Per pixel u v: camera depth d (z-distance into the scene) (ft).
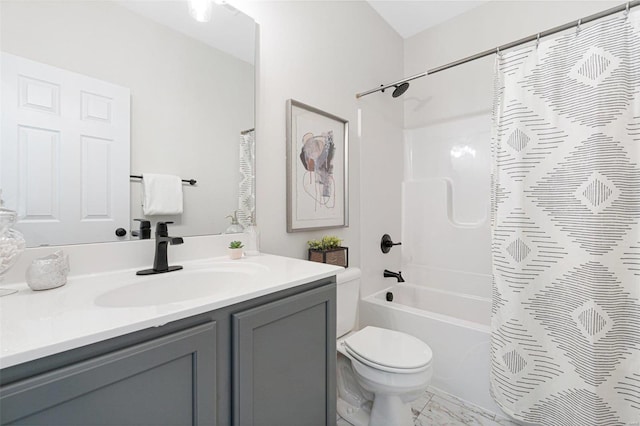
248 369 2.58
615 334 3.78
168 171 3.74
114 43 3.28
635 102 3.76
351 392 5.09
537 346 4.30
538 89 4.39
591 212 3.88
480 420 4.78
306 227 5.43
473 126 7.39
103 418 1.79
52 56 2.88
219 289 3.55
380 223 7.57
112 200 3.27
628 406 3.76
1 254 2.32
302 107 5.36
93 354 1.79
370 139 7.22
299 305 3.06
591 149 3.91
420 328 5.78
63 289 2.66
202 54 4.06
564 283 4.10
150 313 2.07
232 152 4.40
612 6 5.70
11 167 2.66
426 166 8.18
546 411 4.21
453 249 7.52
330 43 6.04
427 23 8.00
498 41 7.04
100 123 3.18
